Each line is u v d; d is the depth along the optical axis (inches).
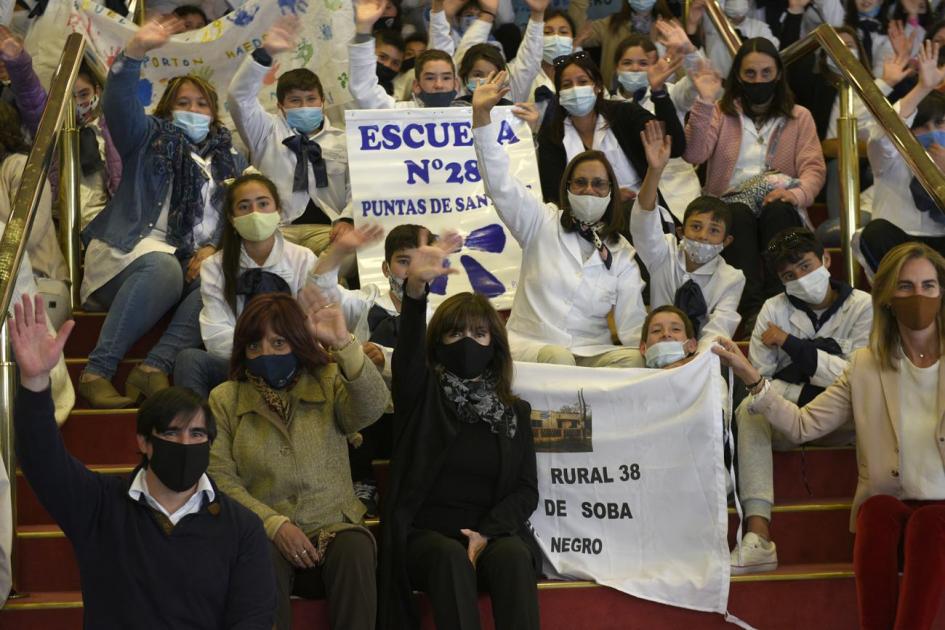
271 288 206.4
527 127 261.1
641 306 220.1
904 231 247.1
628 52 284.0
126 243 221.5
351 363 171.0
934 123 257.0
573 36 307.1
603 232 220.7
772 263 213.2
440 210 248.2
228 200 207.0
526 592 165.2
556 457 187.5
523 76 290.4
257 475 174.1
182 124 235.9
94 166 253.8
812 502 198.5
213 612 149.7
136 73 219.1
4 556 169.3
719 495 182.4
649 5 330.3
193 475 147.2
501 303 242.1
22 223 183.8
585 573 182.9
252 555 152.1
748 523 190.5
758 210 255.1
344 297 209.2
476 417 179.8
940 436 181.2
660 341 199.8
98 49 286.8
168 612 147.7
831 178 287.1
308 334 175.3
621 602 180.7
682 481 184.4
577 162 218.2
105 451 202.2
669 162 275.0
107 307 226.8
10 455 175.2
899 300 182.4
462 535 175.9
